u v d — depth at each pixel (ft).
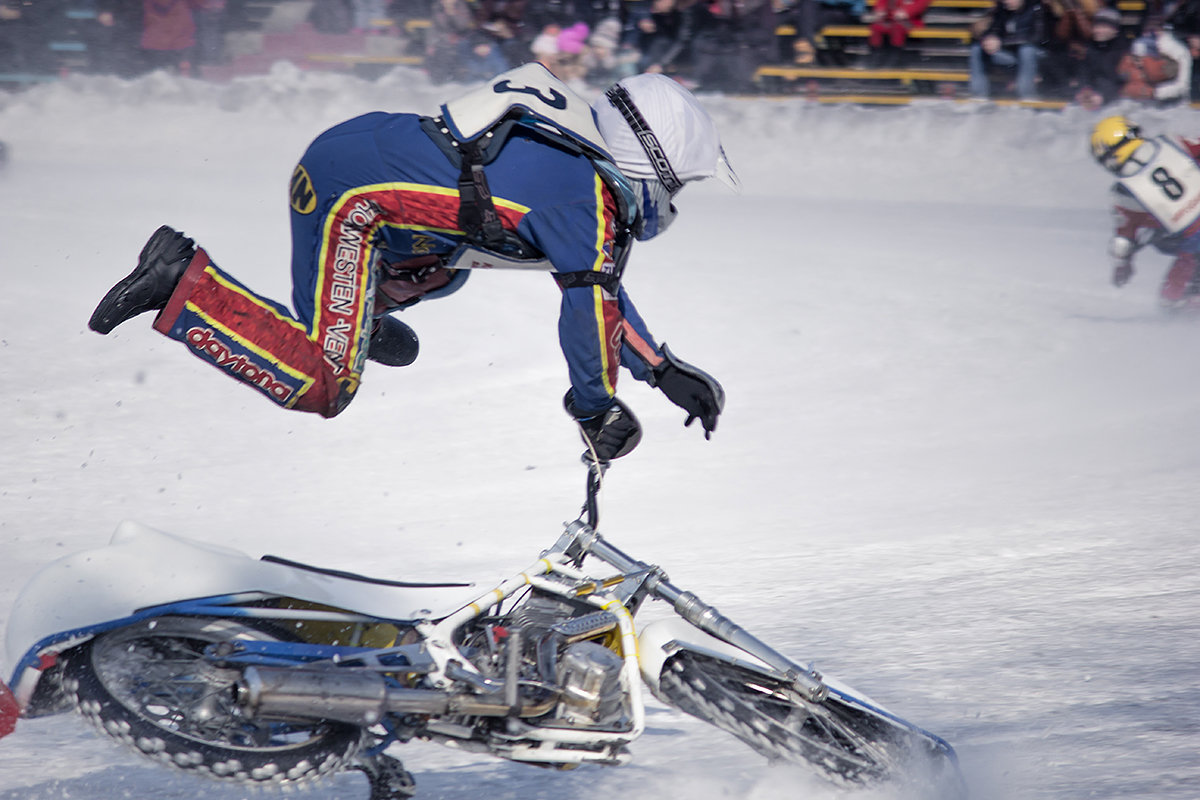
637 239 37.99
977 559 61.62
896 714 39.60
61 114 241.76
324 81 242.37
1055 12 222.69
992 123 226.58
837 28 239.50
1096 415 93.97
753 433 90.07
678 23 226.38
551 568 36.55
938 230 184.14
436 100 232.73
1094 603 53.93
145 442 84.23
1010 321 127.03
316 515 70.08
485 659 34.40
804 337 120.26
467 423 91.15
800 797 36.27
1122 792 34.78
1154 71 218.79
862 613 53.36
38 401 92.84
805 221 190.80
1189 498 72.08
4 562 60.13
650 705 43.93
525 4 223.10
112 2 245.24
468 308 129.59
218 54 249.55
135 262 146.61
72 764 36.99
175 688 32.14
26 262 142.92
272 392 36.14
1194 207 122.72
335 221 36.22
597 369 35.50
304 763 31.48
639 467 81.87
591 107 38.52
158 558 33.35
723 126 232.12
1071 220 195.00
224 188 201.36
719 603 55.42
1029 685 44.29
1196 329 122.93
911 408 97.04
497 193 35.19
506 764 38.93
